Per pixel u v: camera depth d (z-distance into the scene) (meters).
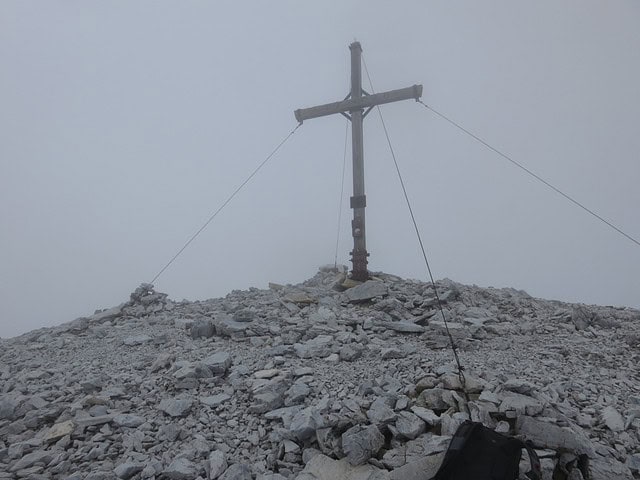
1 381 6.93
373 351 7.11
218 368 6.47
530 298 12.02
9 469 4.43
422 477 3.70
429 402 4.87
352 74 12.88
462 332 7.79
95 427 5.12
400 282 12.48
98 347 8.66
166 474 4.20
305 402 5.37
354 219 12.28
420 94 11.77
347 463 4.07
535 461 3.45
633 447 4.26
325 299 10.52
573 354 7.02
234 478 4.00
